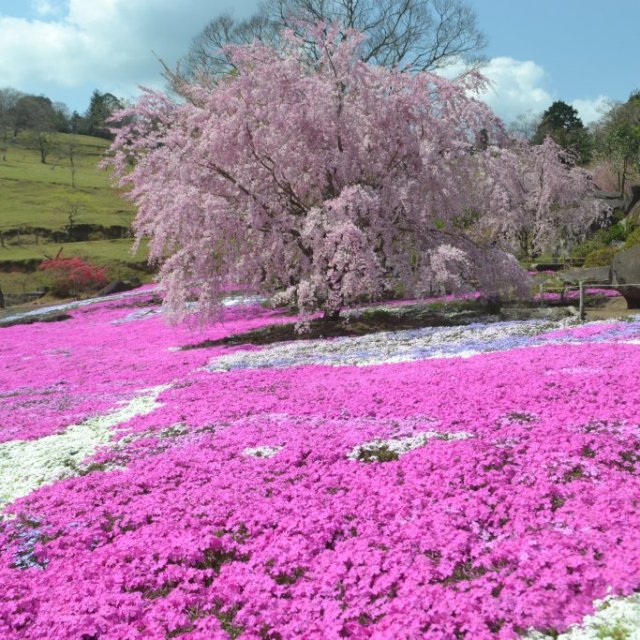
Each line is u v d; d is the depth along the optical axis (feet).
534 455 23.34
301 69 69.97
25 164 375.66
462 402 31.58
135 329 93.45
